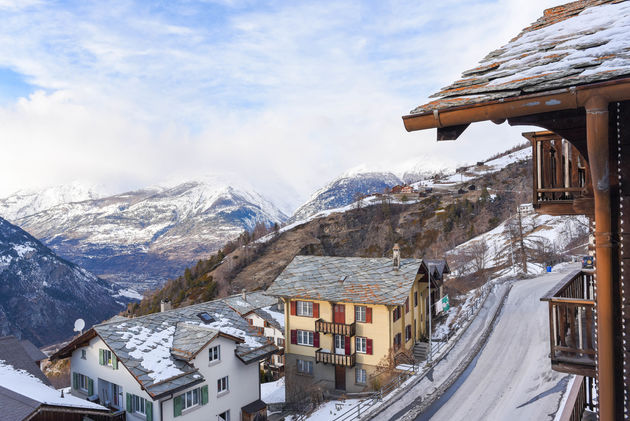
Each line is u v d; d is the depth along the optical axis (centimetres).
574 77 501
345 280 3891
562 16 895
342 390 3666
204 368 2795
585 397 1374
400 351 3534
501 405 2323
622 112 558
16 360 3119
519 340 3266
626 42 559
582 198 721
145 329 2981
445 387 2670
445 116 555
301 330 3866
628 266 546
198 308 3509
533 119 609
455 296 5406
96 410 2448
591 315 830
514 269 6456
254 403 3138
